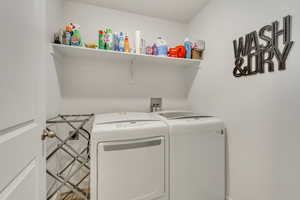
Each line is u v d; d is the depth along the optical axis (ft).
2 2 1.69
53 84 4.67
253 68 4.15
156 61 6.53
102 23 6.06
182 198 4.31
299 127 3.18
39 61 2.88
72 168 5.67
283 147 3.46
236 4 4.63
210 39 5.76
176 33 7.27
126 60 6.39
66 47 4.62
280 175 3.51
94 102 6.03
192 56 6.23
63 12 5.57
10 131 1.89
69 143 5.67
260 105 3.96
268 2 3.75
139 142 3.81
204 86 6.08
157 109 6.93
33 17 2.59
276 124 3.60
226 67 5.01
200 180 4.51
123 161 3.66
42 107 2.99
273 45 3.64
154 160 3.98
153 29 6.86
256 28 4.05
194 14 6.68
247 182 4.30
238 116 4.58
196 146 4.46
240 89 4.52
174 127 4.22
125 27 6.40
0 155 1.66
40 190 2.91
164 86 7.06
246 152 4.34
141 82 6.68
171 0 5.75
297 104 3.21
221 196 4.80
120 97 6.38
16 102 2.00
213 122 4.72
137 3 5.91
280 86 3.51
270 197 3.70
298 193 3.19
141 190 3.83
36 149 2.71
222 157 4.80
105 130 3.56
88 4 5.88
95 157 3.50
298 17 3.19
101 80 6.11
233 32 4.75
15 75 1.98
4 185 1.73
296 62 3.23
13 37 1.93
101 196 3.52
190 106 7.02
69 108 5.73
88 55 5.63
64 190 5.51
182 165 4.30
